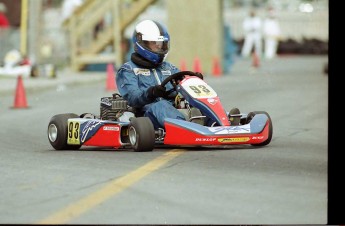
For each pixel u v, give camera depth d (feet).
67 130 127.65
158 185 89.10
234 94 234.17
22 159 115.14
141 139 115.34
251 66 392.88
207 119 119.55
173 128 113.70
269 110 189.88
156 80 126.00
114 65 336.90
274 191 85.46
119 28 333.01
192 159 108.27
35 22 322.34
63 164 107.65
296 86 262.06
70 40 344.49
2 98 243.19
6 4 368.68
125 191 85.92
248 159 108.17
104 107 125.80
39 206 79.66
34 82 282.77
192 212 75.92
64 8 375.45
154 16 530.68
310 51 508.12
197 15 327.47
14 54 309.42
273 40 483.92
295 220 73.26
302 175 95.35
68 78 303.27
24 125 172.35
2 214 76.33
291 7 537.24
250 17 486.38
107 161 108.68
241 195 83.25
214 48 327.06
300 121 166.09
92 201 81.20
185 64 328.49
